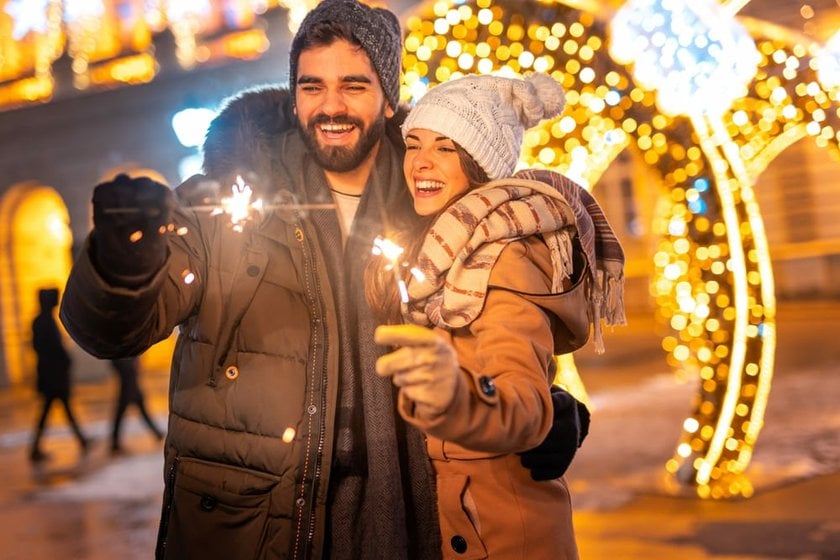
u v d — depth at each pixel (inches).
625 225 879.1
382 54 103.7
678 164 245.8
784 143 373.4
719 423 252.2
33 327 417.4
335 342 94.7
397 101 108.3
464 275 87.0
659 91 233.8
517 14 225.6
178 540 95.0
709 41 233.0
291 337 95.0
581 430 99.8
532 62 227.9
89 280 80.9
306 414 93.6
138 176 80.4
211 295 95.6
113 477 350.9
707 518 231.6
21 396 762.2
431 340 68.7
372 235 102.0
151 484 330.6
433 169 95.4
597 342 96.7
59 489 335.9
